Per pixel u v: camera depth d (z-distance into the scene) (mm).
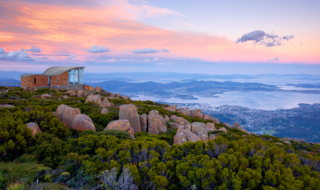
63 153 10188
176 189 8438
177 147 10992
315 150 22406
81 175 8375
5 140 9742
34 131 11805
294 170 8836
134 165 8406
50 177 7914
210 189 7902
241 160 8852
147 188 8094
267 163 8945
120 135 14117
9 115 12992
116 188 7551
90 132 14812
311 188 7617
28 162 8844
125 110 20672
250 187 7719
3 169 7699
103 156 9578
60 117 16484
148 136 17016
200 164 8953
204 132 17078
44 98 29938
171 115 32500
